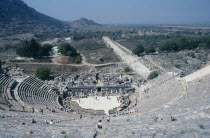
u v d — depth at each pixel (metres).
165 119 42.66
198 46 189.00
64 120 48.75
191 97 56.34
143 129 36.69
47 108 63.41
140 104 73.81
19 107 56.50
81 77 108.94
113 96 89.50
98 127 39.50
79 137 33.84
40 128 37.56
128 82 98.88
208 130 32.69
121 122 44.16
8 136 32.66
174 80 81.06
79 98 87.38
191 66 123.69
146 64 146.25
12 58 143.62
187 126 35.47
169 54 171.38
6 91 68.44
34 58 144.38
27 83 81.12
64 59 145.00
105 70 132.75
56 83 99.19
